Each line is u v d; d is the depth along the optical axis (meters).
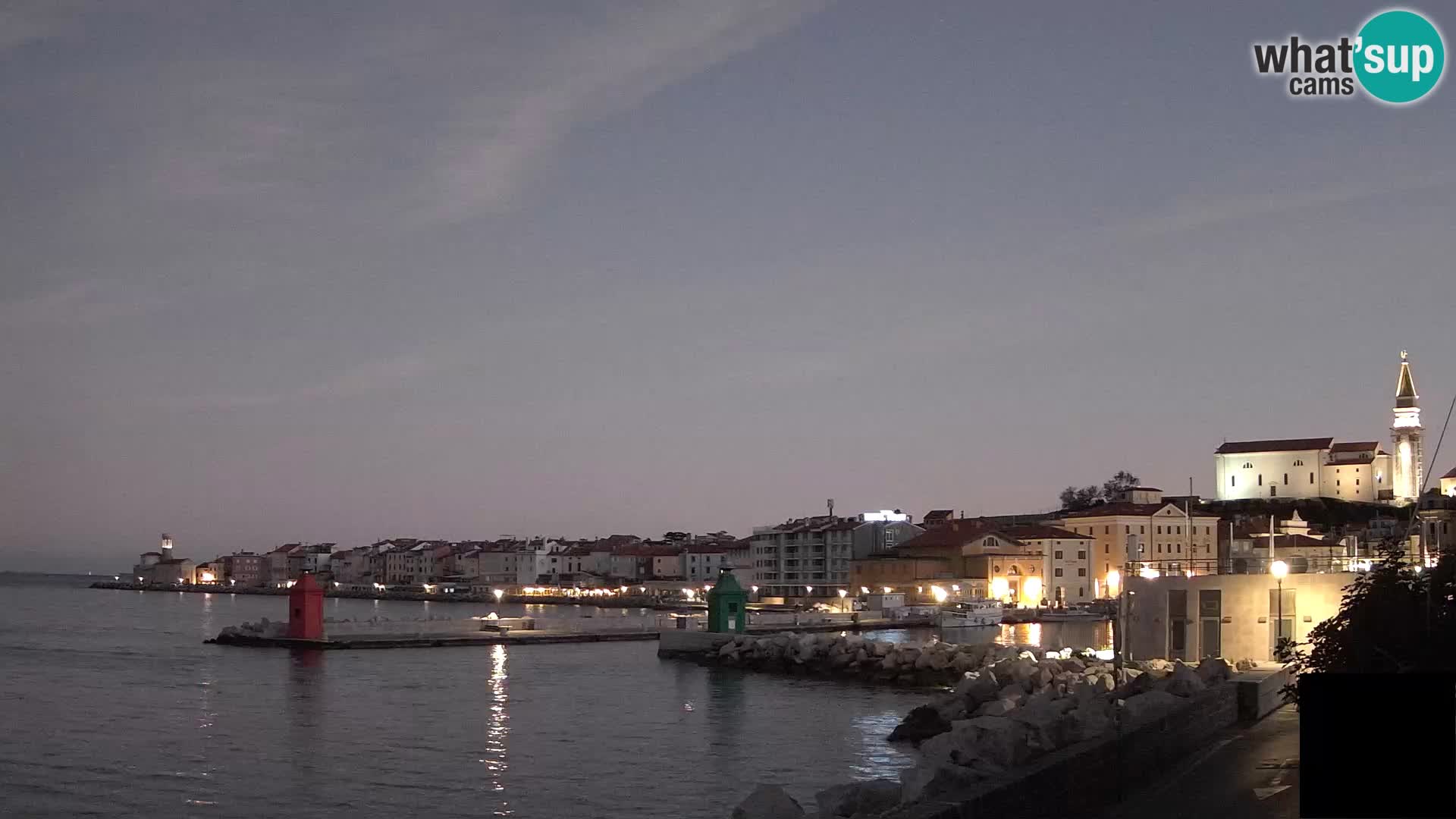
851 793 33.50
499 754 55.78
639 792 46.91
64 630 160.00
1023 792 23.62
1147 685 48.00
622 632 133.12
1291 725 41.78
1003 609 167.50
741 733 62.41
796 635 102.56
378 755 55.47
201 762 53.34
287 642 119.19
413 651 116.69
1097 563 198.25
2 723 65.25
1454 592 30.69
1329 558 62.19
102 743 58.38
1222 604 57.69
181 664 101.69
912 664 89.50
